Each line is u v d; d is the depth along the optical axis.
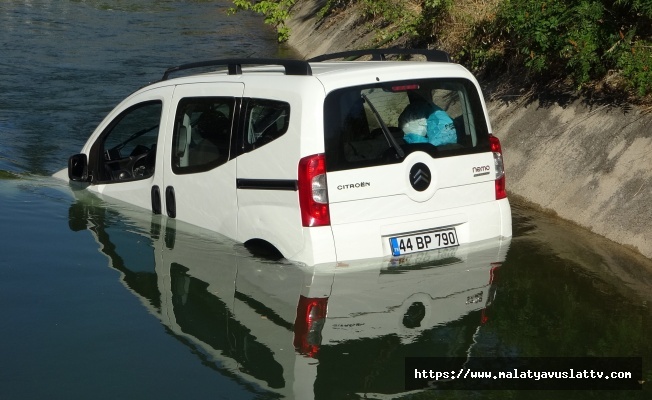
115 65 18.44
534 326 5.37
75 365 4.71
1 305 5.54
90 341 5.02
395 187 5.95
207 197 6.66
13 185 8.51
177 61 19.38
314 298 5.66
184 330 5.18
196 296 5.70
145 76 17.08
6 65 18.03
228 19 29.33
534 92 10.02
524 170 9.11
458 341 5.10
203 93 6.81
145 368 4.68
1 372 4.61
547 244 7.14
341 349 4.95
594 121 8.78
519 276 6.22
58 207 7.69
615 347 5.12
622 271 6.52
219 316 5.39
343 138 5.82
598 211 7.79
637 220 7.32
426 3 14.59
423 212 6.06
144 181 7.47
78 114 13.37
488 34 11.62
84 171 8.20
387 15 17.11
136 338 5.08
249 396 4.37
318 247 5.75
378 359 4.83
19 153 10.72
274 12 24.39
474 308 5.59
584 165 8.41
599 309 5.70
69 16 28.22
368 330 5.21
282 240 5.95
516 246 7.04
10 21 26.22
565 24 9.55
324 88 5.81
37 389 4.41
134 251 6.55
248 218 6.25
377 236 5.90
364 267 5.87
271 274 6.02
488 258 6.33
